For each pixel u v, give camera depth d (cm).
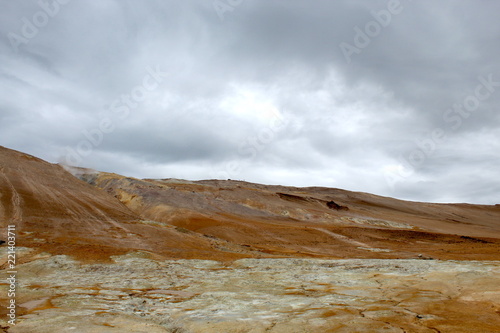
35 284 1708
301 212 7525
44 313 1071
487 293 1248
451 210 12950
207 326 932
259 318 992
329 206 9306
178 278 1880
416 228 7619
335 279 1739
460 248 4072
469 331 834
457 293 1300
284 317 996
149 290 1569
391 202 13062
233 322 953
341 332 835
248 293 1448
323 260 2480
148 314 1115
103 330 883
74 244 2939
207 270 2167
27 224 3694
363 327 872
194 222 5194
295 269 2139
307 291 1465
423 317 973
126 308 1197
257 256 2995
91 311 1114
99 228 3888
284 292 1459
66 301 1282
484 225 10450
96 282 1777
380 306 1123
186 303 1278
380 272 1895
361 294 1358
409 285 1492
